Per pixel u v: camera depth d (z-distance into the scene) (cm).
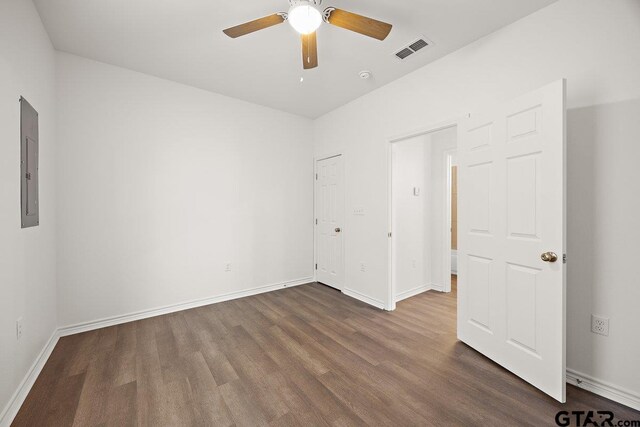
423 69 271
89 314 259
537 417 149
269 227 384
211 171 333
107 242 268
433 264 397
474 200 219
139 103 285
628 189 160
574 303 179
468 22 207
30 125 185
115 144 272
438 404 160
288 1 188
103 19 205
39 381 181
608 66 166
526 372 178
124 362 204
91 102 260
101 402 162
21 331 168
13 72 161
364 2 188
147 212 290
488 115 206
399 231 351
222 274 341
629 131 159
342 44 235
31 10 187
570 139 180
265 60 262
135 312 283
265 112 379
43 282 209
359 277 347
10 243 156
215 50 246
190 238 318
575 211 178
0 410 142
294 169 410
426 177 392
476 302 218
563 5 183
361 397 166
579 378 176
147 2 188
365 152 339
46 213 218
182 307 311
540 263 170
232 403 161
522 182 181
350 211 361
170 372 191
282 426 144
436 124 259
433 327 265
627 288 160
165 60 262
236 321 279
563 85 159
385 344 231
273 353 217
